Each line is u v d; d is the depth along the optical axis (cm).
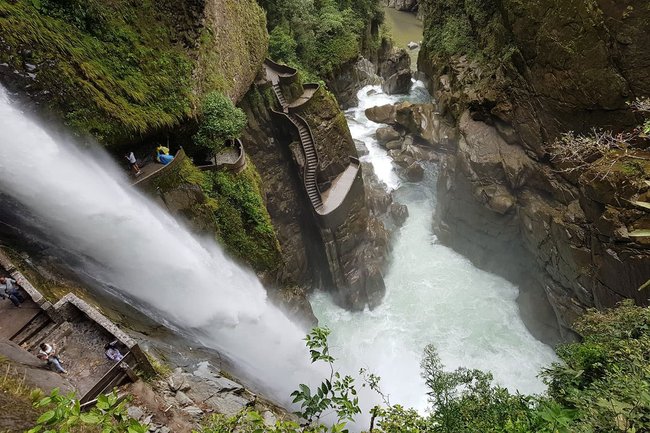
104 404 384
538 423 745
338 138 3159
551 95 2452
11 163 1235
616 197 1977
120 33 1700
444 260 3284
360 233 3008
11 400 672
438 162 3725
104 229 1463
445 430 880
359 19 4997
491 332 2775
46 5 1459
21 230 1208
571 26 2216
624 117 2142
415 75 5112
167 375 1109
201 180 1981
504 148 2891
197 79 2048
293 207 2953
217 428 560
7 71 1261
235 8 2752
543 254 2627
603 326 1250
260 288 2175
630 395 655
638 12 1925
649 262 1861
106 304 1247
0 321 993
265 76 3089
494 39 3212
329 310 2950
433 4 4206
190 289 1719
